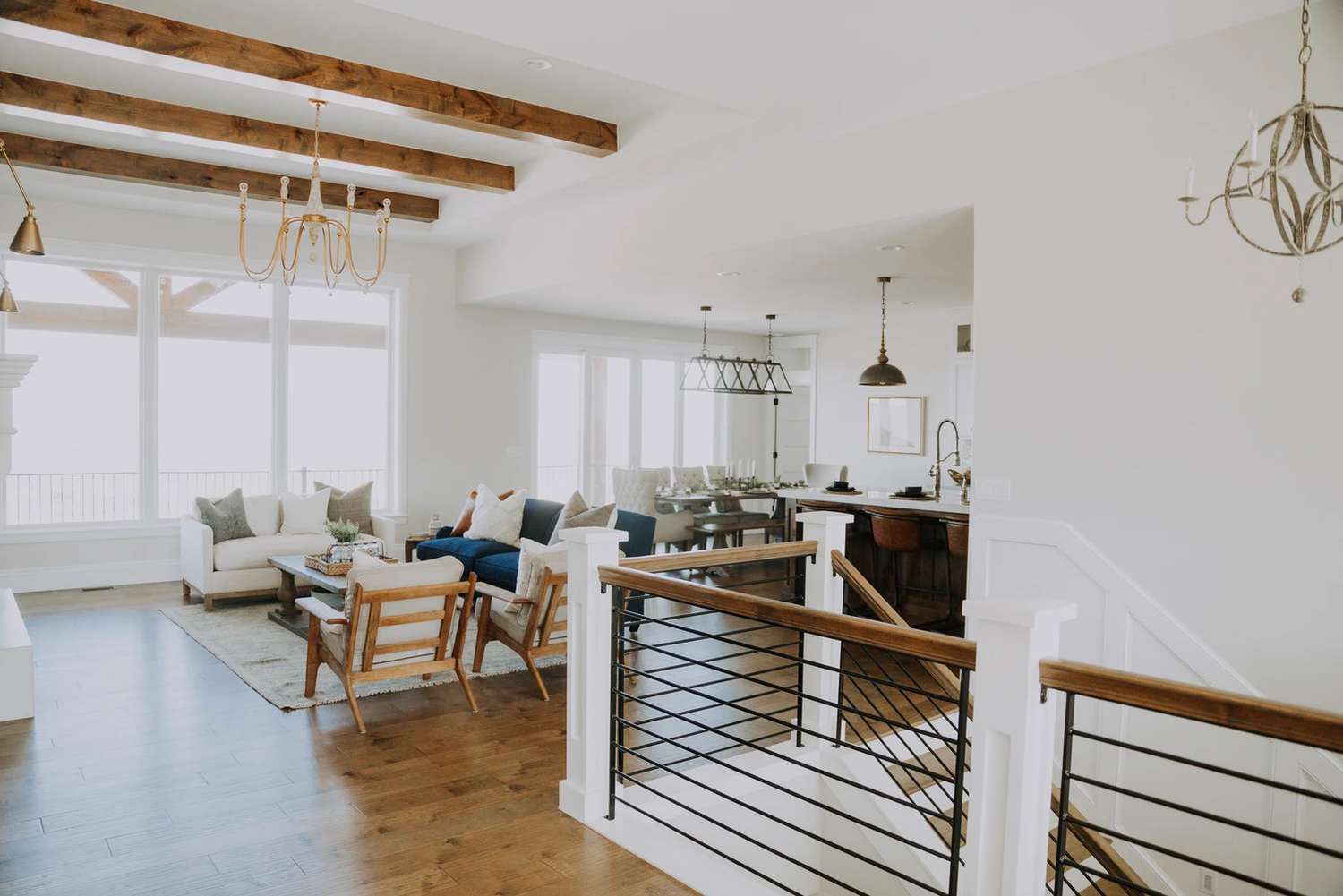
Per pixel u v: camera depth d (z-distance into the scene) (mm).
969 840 2096
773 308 8695
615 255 6574
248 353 7996
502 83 4836
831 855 3947
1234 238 3373
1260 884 1750
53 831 3133
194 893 2734
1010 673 2014
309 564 6066
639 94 4988
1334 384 3146
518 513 7309
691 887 2816
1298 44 3199
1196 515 3490
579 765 3287
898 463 9859
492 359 9055
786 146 5055
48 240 6840
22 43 4488
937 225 4719
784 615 2557
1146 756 3623
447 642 4449
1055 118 3889
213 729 4168
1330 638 3170
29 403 7141
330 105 5312
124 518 7582
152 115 5277
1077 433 3834
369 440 8625
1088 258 3791
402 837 3123
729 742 4117
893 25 3627
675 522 8742
